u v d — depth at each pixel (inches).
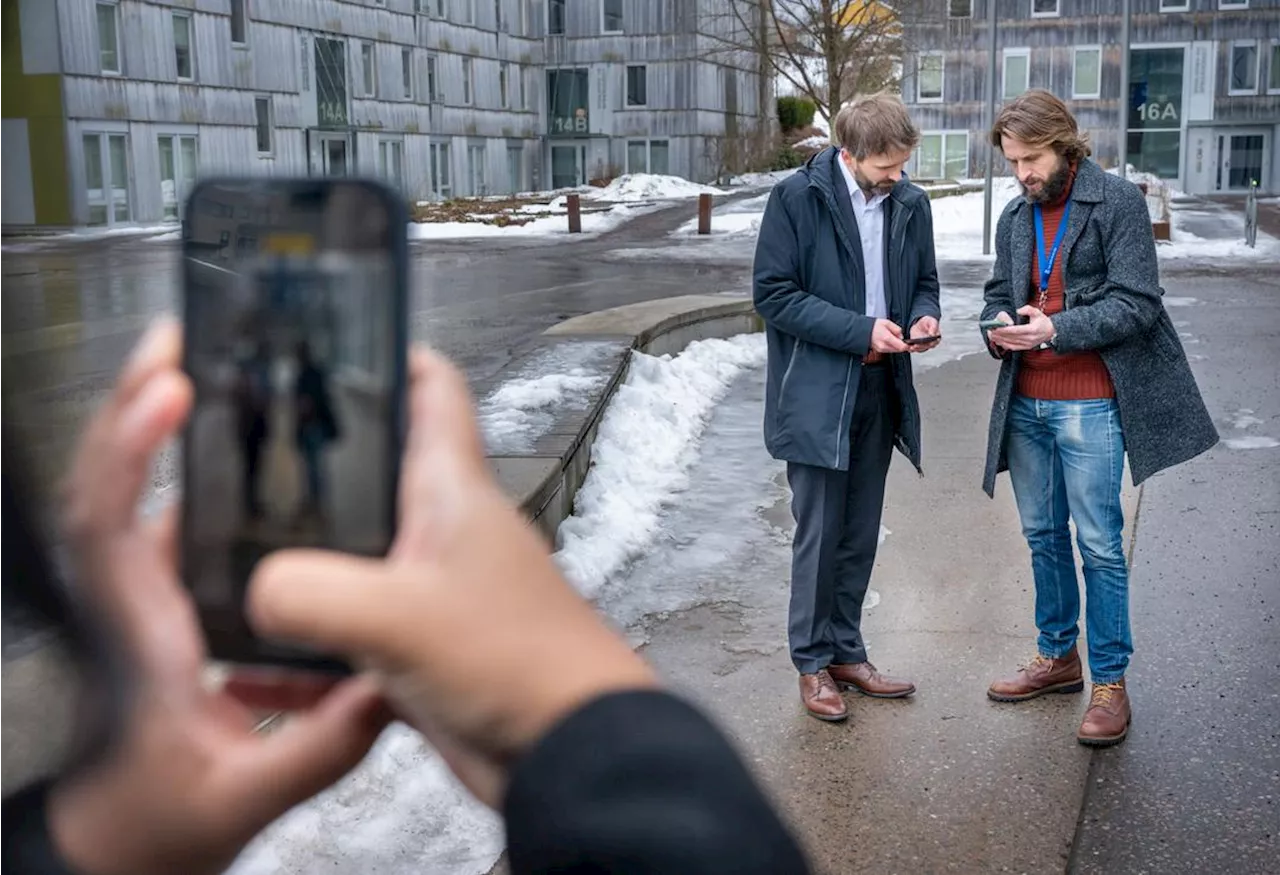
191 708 20.1
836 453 159.9
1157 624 191.6
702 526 245.6
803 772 151.6
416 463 20.5
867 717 165.8
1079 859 131.5
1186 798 142.7
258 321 21.0
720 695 173.2
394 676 19.6
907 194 165.0
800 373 162.9
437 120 1780.3
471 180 1870.1
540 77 1998.0
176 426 19.2
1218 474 273.9
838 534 166.7
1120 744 155.5
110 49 1252.5
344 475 20.6
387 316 21.1
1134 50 1791.3
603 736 18.7
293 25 1498.5
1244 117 1780.3
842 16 1256.8
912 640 191.2
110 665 18.6
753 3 1342.3
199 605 20.2
